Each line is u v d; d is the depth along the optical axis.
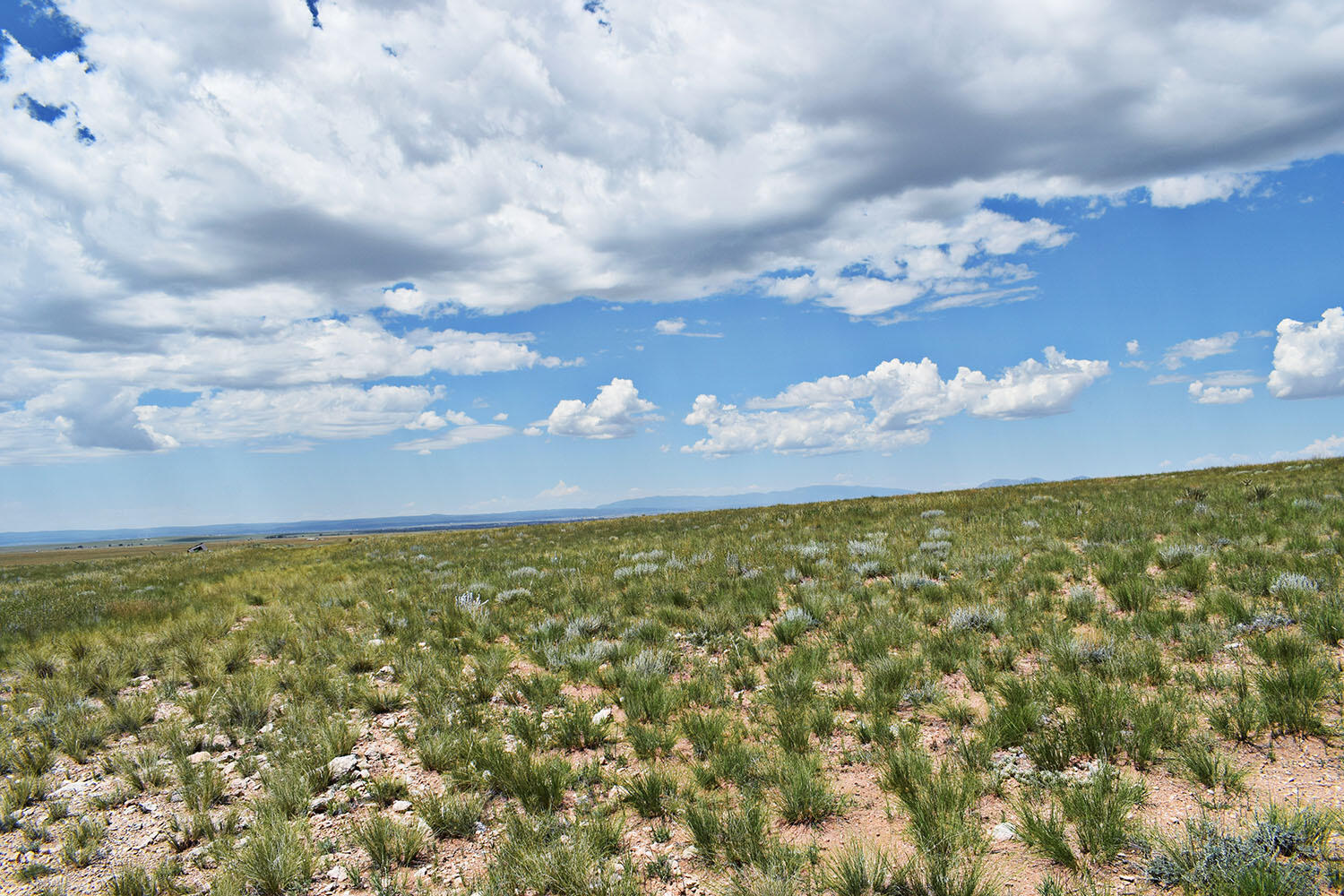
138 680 9.73
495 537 34.41
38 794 5.91
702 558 16.11
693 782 5.33
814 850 4.30
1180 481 24.05
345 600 14.91
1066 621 8.45
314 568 23.50
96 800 5.68
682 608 11.54
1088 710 5.54
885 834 4.51
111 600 17.78
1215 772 4.61
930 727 6.14
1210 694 5.95
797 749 5.81
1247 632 7.38
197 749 6.89
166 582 22.89
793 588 12.05
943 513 20.52
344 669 9.43
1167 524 13.79
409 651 9.72
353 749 6.65
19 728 7.54
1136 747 5.04
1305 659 6.11
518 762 5.59
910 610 9.75
